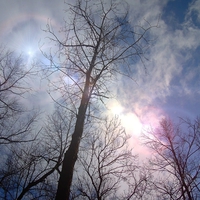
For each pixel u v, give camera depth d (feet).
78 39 19.57
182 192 26.02
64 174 13.84
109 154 27.76
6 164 30.94
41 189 29.45
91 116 18.06
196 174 26.78
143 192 27.17
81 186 27.17
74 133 16.05
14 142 31.96
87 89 18.47
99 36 20.44
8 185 29.89
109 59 19.75
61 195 12.89
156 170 29.55
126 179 27.35
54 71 18.67
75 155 14.93
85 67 19.39
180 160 28.73
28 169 30.78
